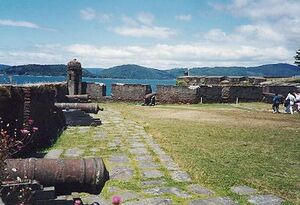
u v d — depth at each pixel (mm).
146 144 13148
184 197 7605
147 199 7438
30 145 11500
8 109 10000
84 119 17703
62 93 23062
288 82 43281
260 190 8133
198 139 13859
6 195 5562
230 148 12297
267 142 13508
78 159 6355
